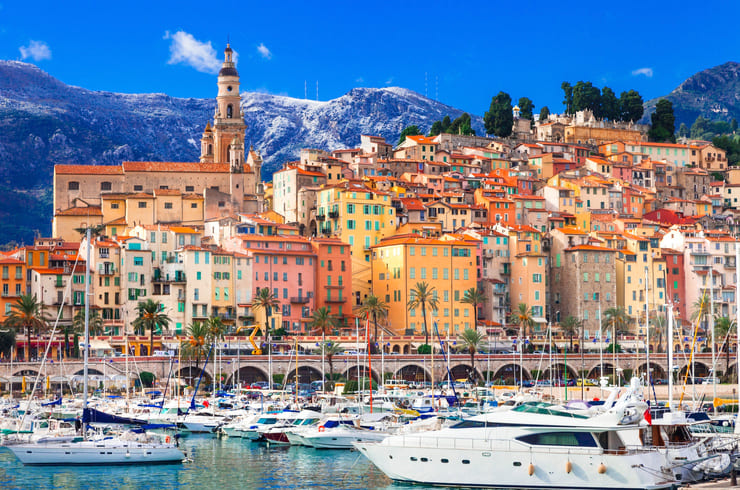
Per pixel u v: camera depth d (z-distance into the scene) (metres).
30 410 181.00
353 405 186.12
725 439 121.62
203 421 181.38
